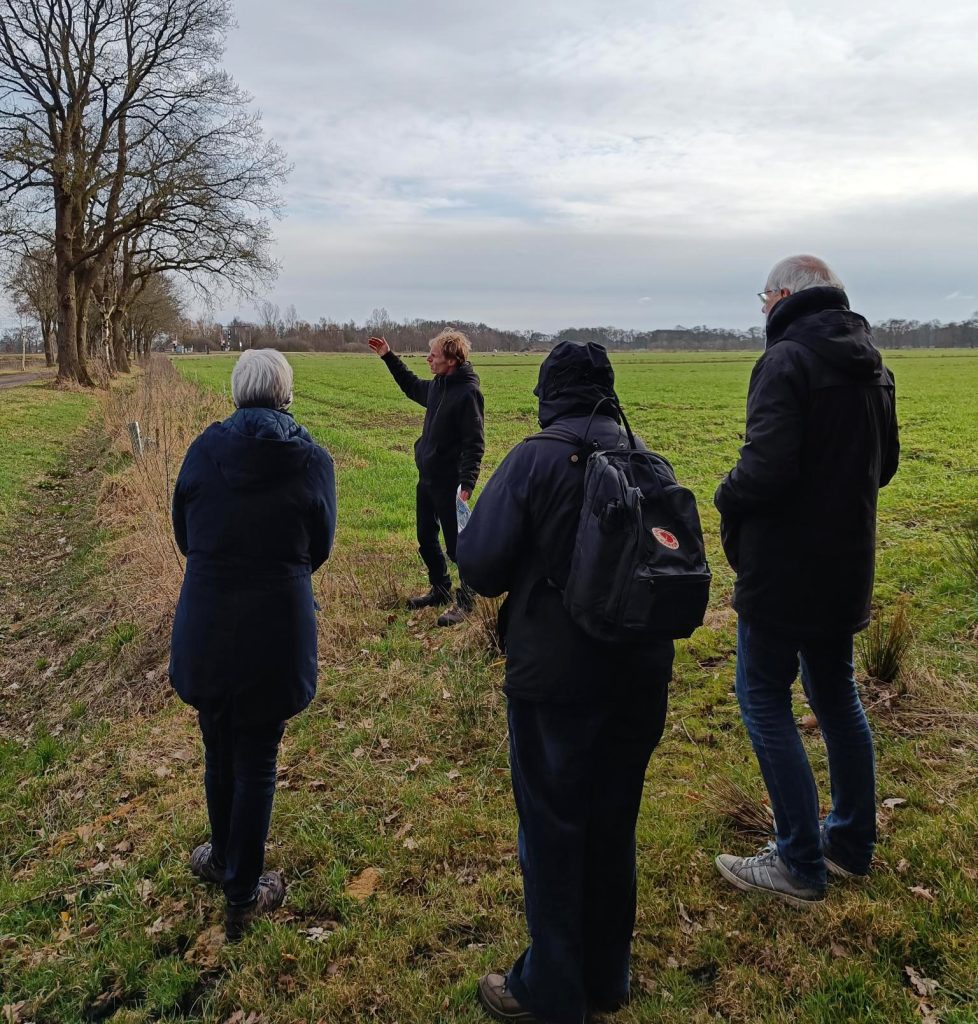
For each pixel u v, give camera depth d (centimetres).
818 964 247
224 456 274
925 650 451
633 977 254
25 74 3055
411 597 628
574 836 221
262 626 276
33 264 4647
